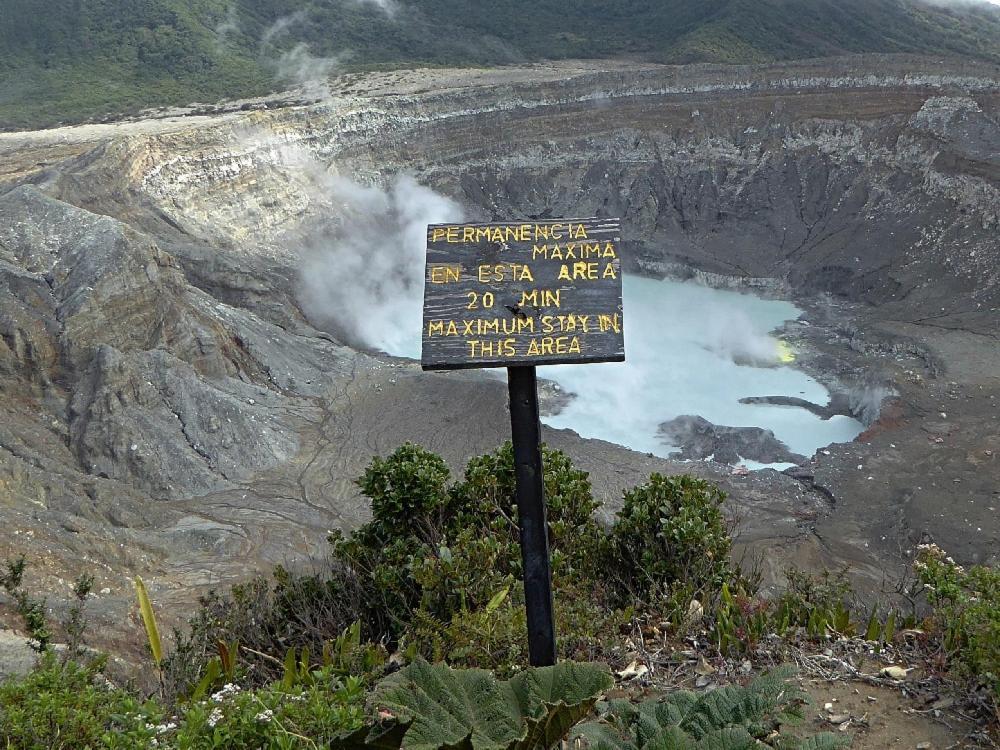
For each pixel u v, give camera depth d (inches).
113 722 291.6
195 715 267.9
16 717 261.0
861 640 383.9
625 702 284.2
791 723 288.0
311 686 310.7
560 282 284.2
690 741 250.1
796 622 397.4
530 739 243.1
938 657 347.6
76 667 312.2
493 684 261.6
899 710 323.0
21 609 457.7
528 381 277.4
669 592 430.6
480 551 419.2
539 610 281.6
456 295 284.5
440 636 371.9
